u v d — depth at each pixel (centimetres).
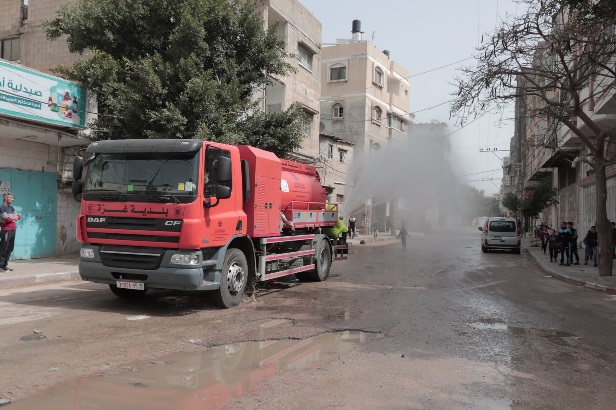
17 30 1939
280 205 1054
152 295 973
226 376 505
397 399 452
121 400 435
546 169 3816
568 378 525
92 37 1488
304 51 2841
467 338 693
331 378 506
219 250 840
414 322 789
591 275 1477
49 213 1540
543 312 909
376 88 4253
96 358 554
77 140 1478
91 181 845
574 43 1229
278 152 1653
